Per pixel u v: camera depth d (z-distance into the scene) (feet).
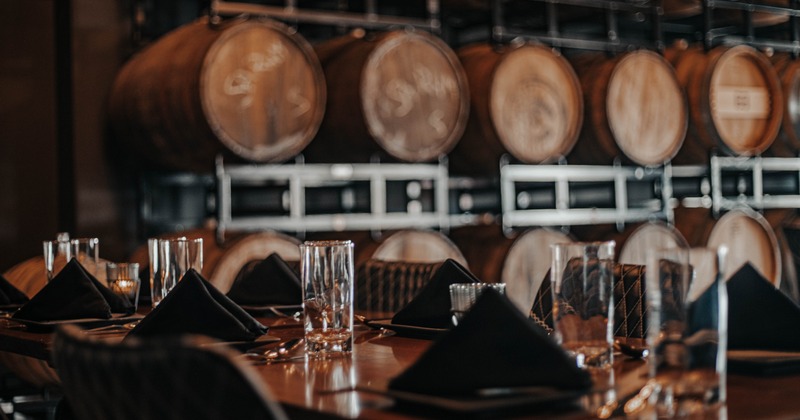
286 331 7.89
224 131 15.69
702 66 21.81
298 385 5.25
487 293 4.72
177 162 16.26
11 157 16.78
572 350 5.45
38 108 16.84
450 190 21.45
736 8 23.15
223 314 6.42
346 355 6.40
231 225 16.63
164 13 17.72
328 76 17.61
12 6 16.72
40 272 12.45
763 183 25.77
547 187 21.54
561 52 22.89
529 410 4.32
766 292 5.78
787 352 5.64
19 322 8.49
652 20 21.77
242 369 3.66
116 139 17.03
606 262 5.46
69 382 4.17
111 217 16.94
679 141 21.16
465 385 4.46
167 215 17.65
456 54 20.17
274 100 16.21
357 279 11.00
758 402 4.55
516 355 4.54
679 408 4.37
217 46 15.43
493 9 19.54
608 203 21.89
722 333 4.43
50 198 16.83
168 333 6.34
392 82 17.44
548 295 8.63
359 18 18.10
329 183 19.06
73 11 16.62
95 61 16.87
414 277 10.44
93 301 8.24
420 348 6.69
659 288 4.41
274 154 16.21
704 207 22.09
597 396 4.66
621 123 20.44
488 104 18.65
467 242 19.17
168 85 15.57
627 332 8.15
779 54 24.41
